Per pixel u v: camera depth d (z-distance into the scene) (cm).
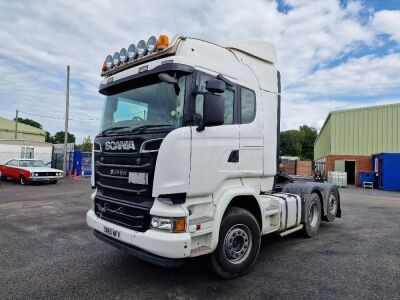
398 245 599
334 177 2347
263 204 500
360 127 2667
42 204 1087
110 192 439
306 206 633
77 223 784
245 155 457
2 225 759
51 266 475
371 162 2508
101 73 500
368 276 440
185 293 384
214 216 395
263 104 510
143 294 381
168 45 394
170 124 374
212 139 399
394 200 1397
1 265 481
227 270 416
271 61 543
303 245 598
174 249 339
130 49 445
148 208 369
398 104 2502
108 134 451
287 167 960
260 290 393
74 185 1795
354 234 689
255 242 453
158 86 399
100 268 466
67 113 2431
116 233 397
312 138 7738
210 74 408
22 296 375
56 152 2936
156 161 361
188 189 367
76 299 368
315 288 399
